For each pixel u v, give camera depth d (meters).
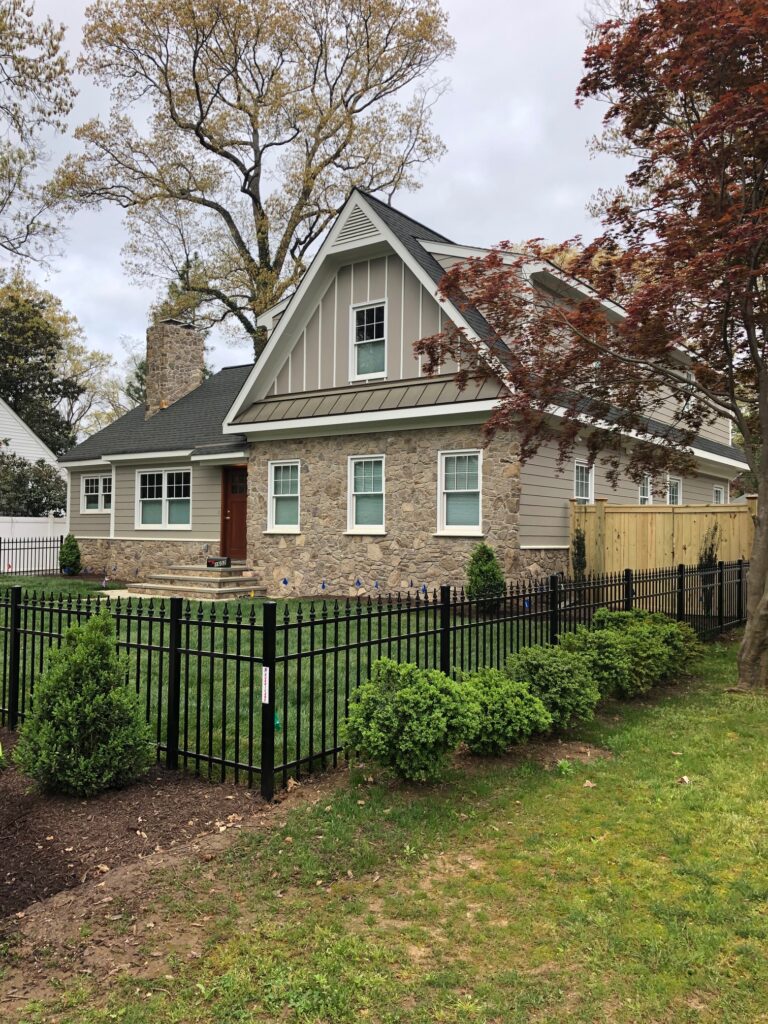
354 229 14.79
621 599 9.08
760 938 3.17
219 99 27.34
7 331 35.25
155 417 22.11
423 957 3.04
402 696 4.67
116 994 2.80
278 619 11.88
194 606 13.59
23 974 2.93
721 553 12.44
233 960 3.00
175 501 19.66
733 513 12.30
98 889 3.52
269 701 4.57
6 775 5.03
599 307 8.27
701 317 7.65
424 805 4.52
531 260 8.34
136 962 3.00
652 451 9.98
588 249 8.05
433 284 13.61
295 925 3.25
